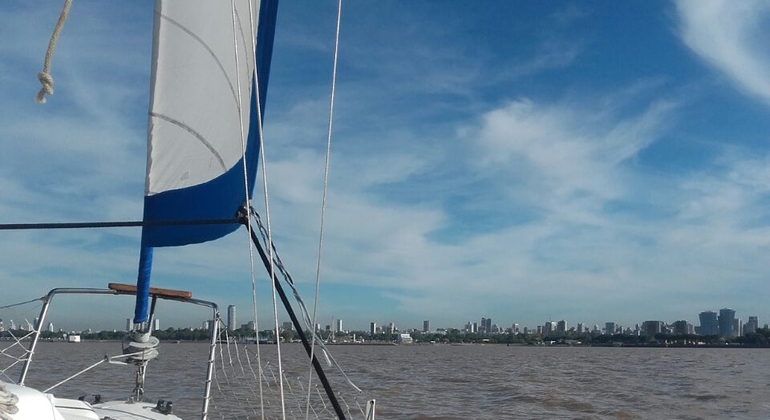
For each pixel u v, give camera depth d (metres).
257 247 3.93
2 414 2.92
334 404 3.84
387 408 21.23
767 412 22.48
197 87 3.98
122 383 20.19
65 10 3.12
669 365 62.25
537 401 24.31
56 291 5.32
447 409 21.42
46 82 3.14
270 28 4.28
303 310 3.90
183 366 30.58
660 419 20.67
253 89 4.15
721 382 36.97
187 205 3.99
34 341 5.24
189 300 5.55
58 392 17.02
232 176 4.08
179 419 5.37
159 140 3.96
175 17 3.93
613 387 31.83
